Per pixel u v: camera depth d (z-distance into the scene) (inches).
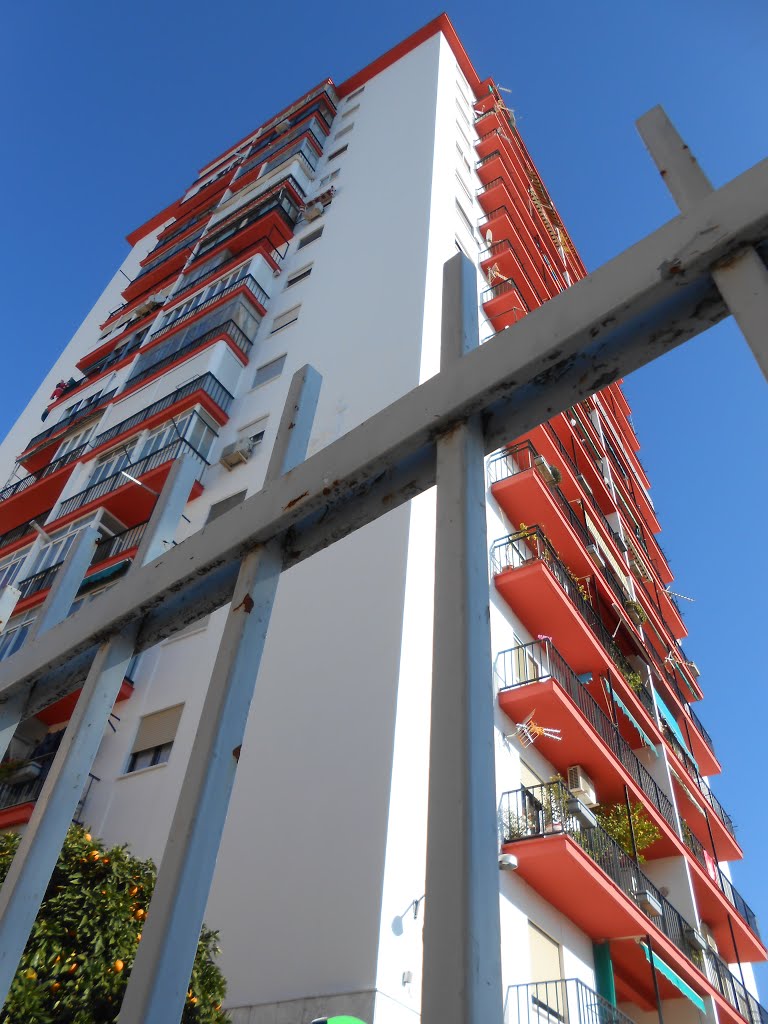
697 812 823.7
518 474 678.5
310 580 550.9
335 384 708.0
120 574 698.8
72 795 100.8
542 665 609.9
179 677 577.3
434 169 962.7
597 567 785.6
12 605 143.6
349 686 466.3
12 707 123.6
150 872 308.8
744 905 846.5
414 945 365.1
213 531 108.9
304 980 356.5
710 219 77.6
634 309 80.2
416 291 759.1
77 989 255.3
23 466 1063.0
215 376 839.7
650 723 758.5
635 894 526.6
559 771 573.6
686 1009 607.2
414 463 95.7
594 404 1331.2
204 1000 280.5
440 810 67.5
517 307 890.1
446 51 1318.9
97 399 1035.3
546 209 1558.8
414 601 495.2
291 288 961.5
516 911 453.1
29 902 93.0
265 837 425.7
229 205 1334.9
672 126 92.6
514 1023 402.6
